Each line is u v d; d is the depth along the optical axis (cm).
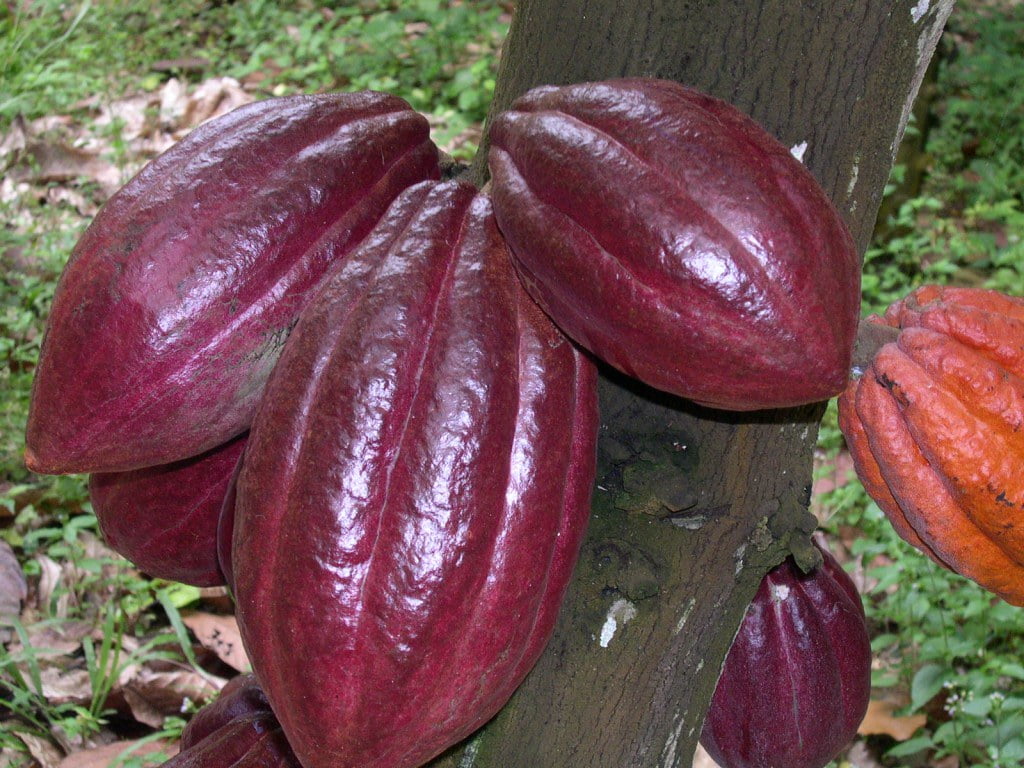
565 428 61
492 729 73
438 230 62
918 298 69
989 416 64
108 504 73
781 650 78
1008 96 248
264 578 60
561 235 59
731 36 63
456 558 59
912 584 137
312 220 63
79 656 120
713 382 58
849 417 68
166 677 113
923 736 121
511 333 61
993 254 203
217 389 63
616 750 72
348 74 234
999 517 64
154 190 63
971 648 128
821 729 79
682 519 67
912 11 63
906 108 66
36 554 130
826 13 63
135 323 62
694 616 70
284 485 60
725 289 56
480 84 223
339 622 59
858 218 66
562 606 69
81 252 63
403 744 60
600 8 65
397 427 59
